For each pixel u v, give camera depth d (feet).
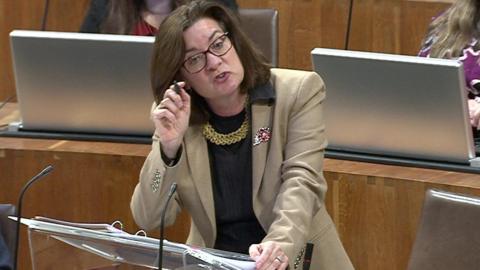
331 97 28.60
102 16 35.09
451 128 27.63
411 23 41.50
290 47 43.09
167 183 22.74
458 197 21.75
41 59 29.96
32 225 19.25
